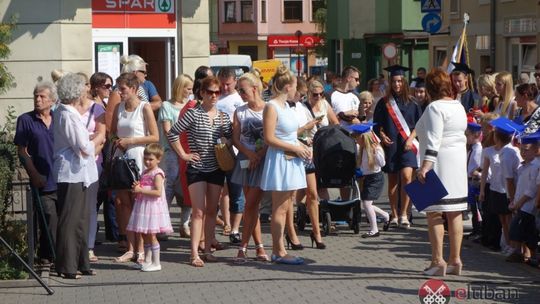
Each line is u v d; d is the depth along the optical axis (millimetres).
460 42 20656
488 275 11992
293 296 10867
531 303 10500
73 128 11734
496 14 37031
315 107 15203
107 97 14047
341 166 14852
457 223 11867
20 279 11500
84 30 22672
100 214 17547
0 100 22312
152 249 12445
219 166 12812
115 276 12094
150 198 12367
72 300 10750
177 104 14445
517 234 12562
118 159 12531
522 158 12680
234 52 95688
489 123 13617
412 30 53906
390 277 11852
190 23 23688
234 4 95375
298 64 68188
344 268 12469
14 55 22312
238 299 10750
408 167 15469
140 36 23281
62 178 11844
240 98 14328
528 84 14281
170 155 14555
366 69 59281
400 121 15438
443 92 11688
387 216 15430
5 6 22156
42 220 12367
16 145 12367
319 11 76312
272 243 13297
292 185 12508
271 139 12359
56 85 12680
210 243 13062
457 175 11672
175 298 10812
